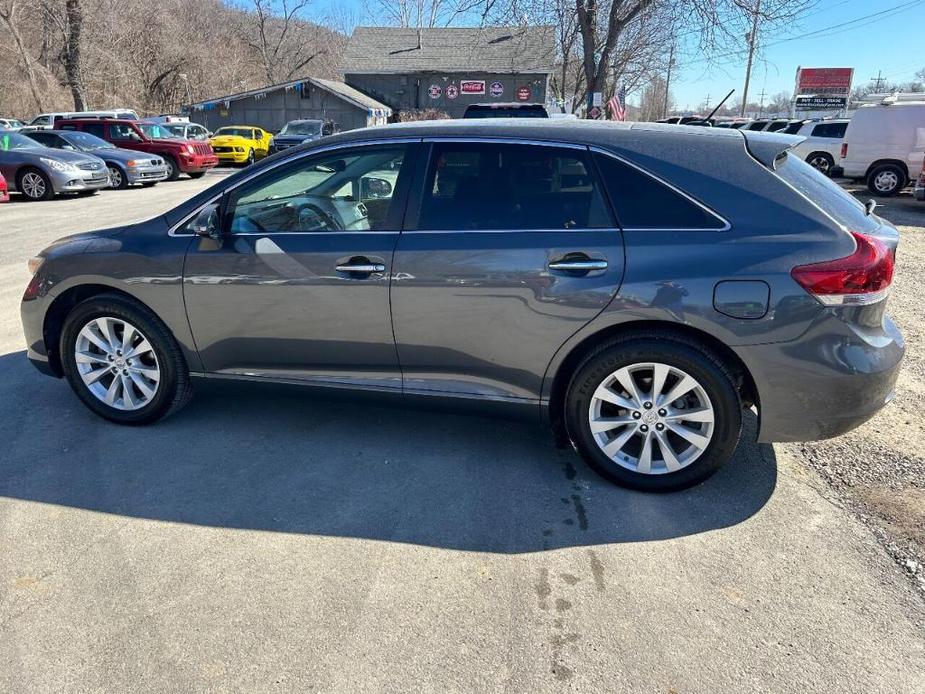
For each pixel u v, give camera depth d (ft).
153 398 12.81
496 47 128.67
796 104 152.87
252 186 12.02
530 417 11.45
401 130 11.58
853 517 10.37
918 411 14.16
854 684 7.30
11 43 126.62
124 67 140.87
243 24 190.39
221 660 7.55
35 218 39.99
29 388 14.92
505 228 10.80
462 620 8.20
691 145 10.51
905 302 22.48
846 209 10.47
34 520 10.05
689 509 10.55
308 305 11.58
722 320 9.93
